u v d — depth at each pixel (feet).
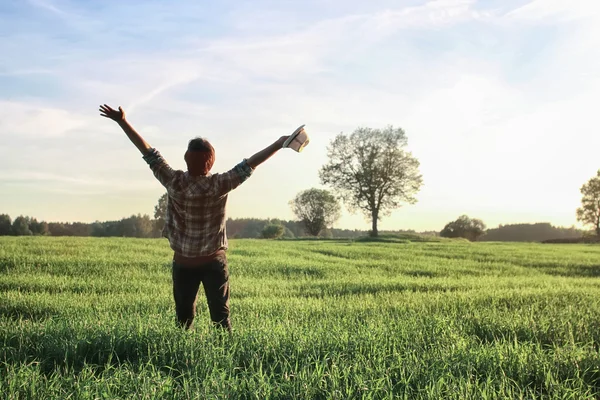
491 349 17.48
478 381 14.37
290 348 16.98
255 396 12.59
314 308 30.30
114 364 15.44
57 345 16.93
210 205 16.85
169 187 16.61
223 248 17.78
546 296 37.17
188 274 17.66
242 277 53.78
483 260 91.76
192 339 16.97
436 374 14.34
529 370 15.58
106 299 33.32
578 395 13.61
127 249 76.28
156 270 54.70
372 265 72.43
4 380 13.08
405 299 35.55
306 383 13.34
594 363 16.22
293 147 15.79
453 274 64.28
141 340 17.43
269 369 15.19
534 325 22.80
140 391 12.80
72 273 50.98
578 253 115.85
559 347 19.22
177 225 17.29
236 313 28.22
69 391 12.78
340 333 19.62
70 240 92.22
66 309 27.81
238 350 16.58
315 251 100.07
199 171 16.69
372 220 271.90
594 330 22.59
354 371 14.25
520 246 154.20
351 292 42.52
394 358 16.03
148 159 16.63
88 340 17.38
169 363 15.69
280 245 117.19
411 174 271.08
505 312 27.73
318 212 358.23
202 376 14.32
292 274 58.18
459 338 19.81
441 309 30.83
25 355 15.93
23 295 33.88
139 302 31.76
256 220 514.27
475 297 36.14
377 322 23.45
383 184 271.49
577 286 50.31
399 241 203.21
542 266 83.66
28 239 90.94
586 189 375.86
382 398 12.66
